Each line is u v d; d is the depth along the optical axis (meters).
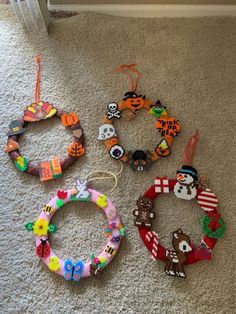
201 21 1.51
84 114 1.35
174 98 1.36
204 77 1.40
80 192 1.20
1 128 1.34
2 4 1.58
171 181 1.20
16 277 1.13
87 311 1.09
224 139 1.30
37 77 1.42
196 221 1.19
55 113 1.33
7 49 1.48
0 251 1.17
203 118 1.33
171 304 1.09
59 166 1.25
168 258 1.12
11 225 1.20
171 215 1.20
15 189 1.25
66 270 1.11
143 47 1.46
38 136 1.33
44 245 1.14
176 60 1.43
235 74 1.40
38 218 1.19
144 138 1.31
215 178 1.24
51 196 1.23
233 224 1.18
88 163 1.27
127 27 1.50
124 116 1.33
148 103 1.33
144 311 1.08
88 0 1.53
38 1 1.35
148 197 1.19
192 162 1.26
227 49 1.45
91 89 1.39
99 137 1.29
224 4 1.51
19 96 1.39
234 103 1.35
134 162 1.25
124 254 1.15
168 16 1.54
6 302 1.10
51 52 1.47
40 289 1.12
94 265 1.11
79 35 1.49
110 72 1.42
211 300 1.09
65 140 1.32
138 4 1.52
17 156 1.27
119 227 1.16
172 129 1.29
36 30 1.51
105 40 1.48
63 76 1.42
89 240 1.18
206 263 1.13
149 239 1.14
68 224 1.20
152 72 1.41
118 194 1.23
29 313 1.09
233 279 1.11
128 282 1.11
